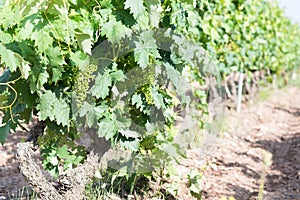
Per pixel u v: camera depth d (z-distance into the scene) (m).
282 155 7.62
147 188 4.73
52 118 3.24
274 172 6.57
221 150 7.10
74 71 3.33
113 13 3.30
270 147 8.02
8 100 3.41
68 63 3.31
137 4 3.17
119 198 4.48
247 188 5.73
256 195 5.50
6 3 2.94
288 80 17.50
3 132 3.50
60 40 3.12
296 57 18.17
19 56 2.86
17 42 2.96
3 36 2.90
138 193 4.69
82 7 3.23
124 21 3.30
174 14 3.86
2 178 5.04
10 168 5.32
